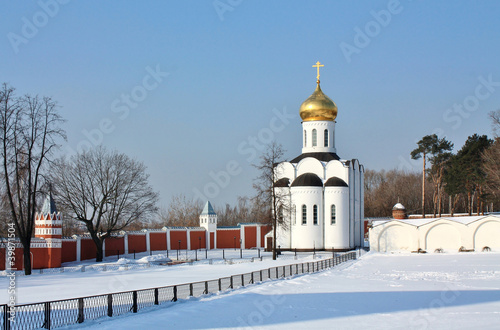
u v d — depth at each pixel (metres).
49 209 69.31
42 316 26.39
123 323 26.30
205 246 103.94
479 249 87.38
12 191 62.38
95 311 29.06
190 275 51.62
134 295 29.16
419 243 89.75
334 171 88.88
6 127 60.00
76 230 99.12
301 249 85.81
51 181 64.38
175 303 32.12
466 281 44.56
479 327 25.53
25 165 61.12
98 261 77.00
